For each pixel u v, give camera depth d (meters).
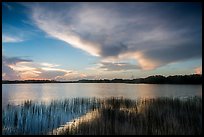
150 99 19.16
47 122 13.63
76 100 23.95
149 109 14.95
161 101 17.45
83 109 18.38
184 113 13.30
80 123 12.18
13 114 15.60
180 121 11.57
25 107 19.52
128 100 20.36
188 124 11.08
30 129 11.77
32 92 69.62
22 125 12.55
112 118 12.75
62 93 63.69
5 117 14.35
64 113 16.91
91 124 11.52
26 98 41.53
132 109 16.12
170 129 10.38
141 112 14.34
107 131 10.30
